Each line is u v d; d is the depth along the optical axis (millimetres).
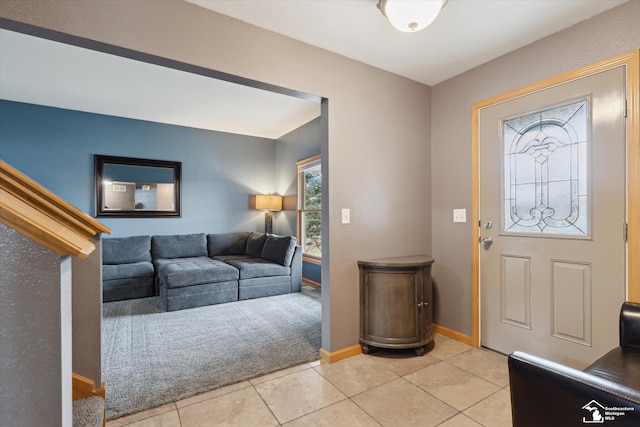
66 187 4164
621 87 1825
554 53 2105
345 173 2406
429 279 2453
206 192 5172
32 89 3496
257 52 2010
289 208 5332
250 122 4777
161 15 1705
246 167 5535
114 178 4461
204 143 5141
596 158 1924
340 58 2377
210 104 3965
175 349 2512
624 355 1419
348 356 2375
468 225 2613
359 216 2477
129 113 4340
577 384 901
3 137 3832
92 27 1532
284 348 2527
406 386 1965
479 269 2539
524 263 2266
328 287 2326
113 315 3377
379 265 2338
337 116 2363
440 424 1607
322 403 1793
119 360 2318
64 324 641
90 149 4305
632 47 1781
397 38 2164
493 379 2041
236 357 2369
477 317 2547
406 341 2324
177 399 1829
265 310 3568
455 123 2723
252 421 1638
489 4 1808
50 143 4070
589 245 1954
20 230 562
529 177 2240
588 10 1873
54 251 595
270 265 4215
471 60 2469
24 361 598
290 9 1856
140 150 4641
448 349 2506
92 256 1545
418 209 2834
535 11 1877
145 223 4703
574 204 2020
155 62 1766
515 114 2314
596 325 1923
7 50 2623
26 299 596
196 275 3684
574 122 2016
